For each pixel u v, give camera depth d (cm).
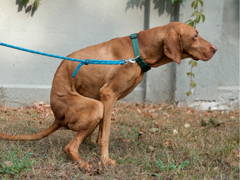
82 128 452
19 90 761
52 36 768
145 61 467
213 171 459
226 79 817
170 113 738
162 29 468
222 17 783
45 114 701
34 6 755
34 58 768
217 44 782
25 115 689
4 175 420
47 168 445
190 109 767
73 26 771
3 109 725
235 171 466
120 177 434
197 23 758
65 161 471
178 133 612
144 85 793
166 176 440
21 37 760
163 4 772
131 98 790
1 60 760
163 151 520
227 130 640
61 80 468
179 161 489
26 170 431
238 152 527
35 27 761
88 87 464
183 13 764
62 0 763
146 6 786
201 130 631
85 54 471
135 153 509
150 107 766
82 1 768
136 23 788
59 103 464
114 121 671
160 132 620
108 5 776
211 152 520
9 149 489
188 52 470
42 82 775
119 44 467
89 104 448
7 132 568
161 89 786
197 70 781
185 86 779
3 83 764
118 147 534
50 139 543
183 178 432
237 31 812
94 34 778
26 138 467
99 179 425
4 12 750
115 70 455
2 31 753
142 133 601
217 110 788
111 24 781
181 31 461
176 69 773
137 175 441
